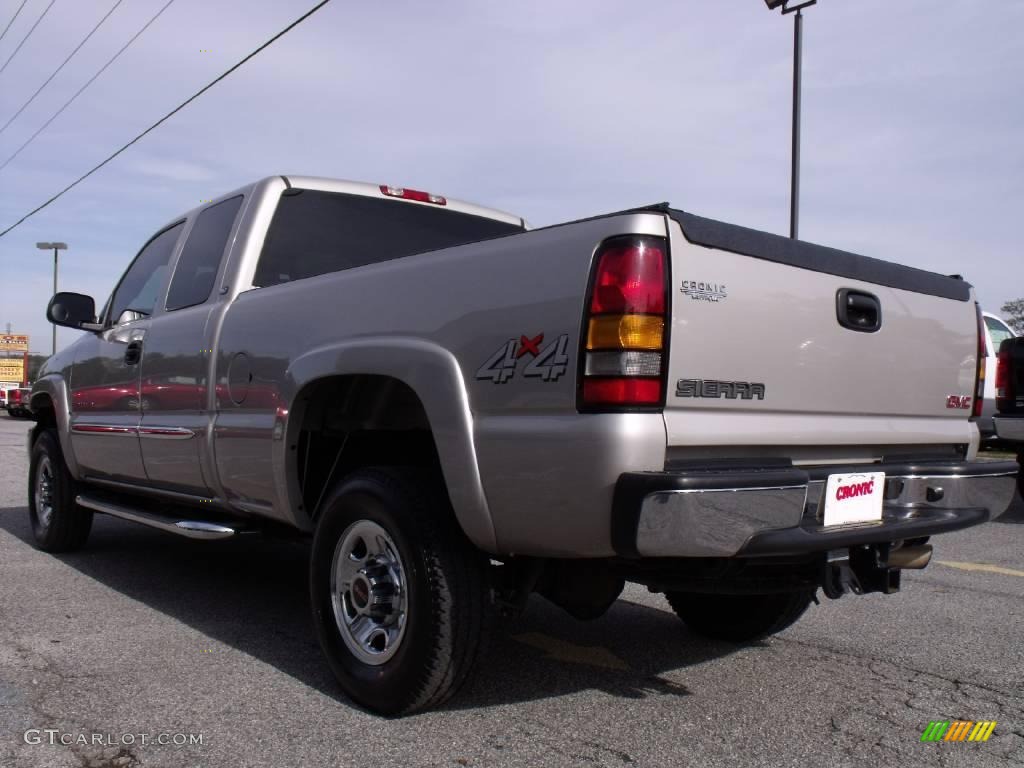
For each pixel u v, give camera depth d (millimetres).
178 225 5250
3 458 12422
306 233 4496
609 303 2535
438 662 2900
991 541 6773
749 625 3920
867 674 3607
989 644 4051
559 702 3230
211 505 4285
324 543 3307
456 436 2852
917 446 3439
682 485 2430
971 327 3689
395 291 3174
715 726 3025
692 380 2627
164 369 4551
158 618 4336
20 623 4199
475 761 2701
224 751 2760
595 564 3086
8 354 34781
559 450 2582
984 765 2754
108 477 5270
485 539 2816
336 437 3760
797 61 14211
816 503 2887
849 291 3123
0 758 2697
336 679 3240
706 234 2684
